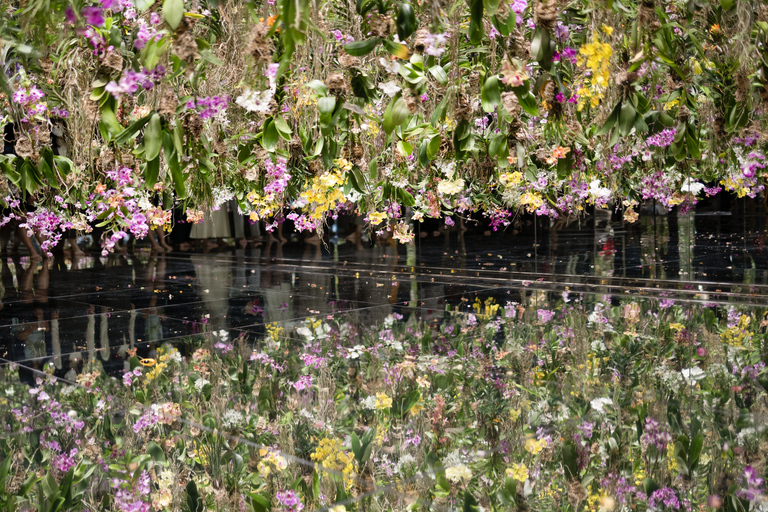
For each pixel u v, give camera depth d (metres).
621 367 3.15
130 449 2.28
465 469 2.06
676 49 2.65
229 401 2.79
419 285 6.32
